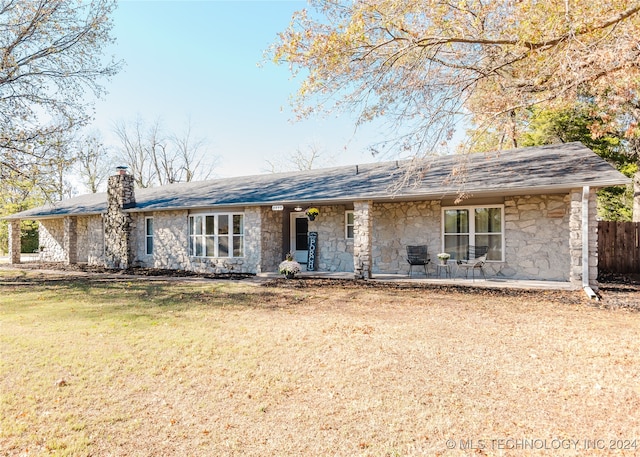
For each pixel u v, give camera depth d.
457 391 3.70
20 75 12.30
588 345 5.07
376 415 3.24
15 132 12.15
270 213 14.01
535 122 17.30
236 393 3.67
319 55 6.62
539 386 3.79
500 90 7.29
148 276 13.59
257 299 8.76
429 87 6.88
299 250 15.17
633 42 5.18
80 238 20.25
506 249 11.10
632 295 8.57
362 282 11.10
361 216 11.43
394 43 6.84
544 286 9.41
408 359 4.58
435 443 2.82
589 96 12.33
